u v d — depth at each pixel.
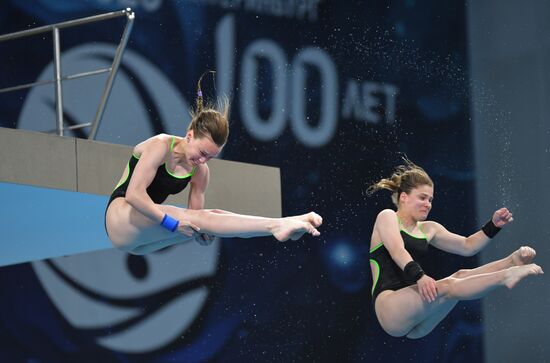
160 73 35.34
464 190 41.72
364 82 40.75
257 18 38.44
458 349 39.81
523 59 42.66
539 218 41.38
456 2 43.78
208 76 36.62
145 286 34.56
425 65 42.41
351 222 39.41
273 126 38.03
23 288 32.66
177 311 35.06
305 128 38.84
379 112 40.88
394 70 41.59
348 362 38.12
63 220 22.31
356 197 39.66
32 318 32.59
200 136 17.23
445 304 18.66
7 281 32.50
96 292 33.66
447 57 42.94
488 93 42.97
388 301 19.12
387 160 40.53
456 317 40.06
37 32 24.06
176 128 35.50
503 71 43.00
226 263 36.59
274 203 24.64
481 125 42.66
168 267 35.22
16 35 24.08
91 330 33.31
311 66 39.47
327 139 39.38
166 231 17.50
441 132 41.94
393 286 19.55
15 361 32.00
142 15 35.28
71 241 24.05
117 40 34.47
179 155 17.69
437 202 41.09
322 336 37.88
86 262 33.69
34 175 20.08
